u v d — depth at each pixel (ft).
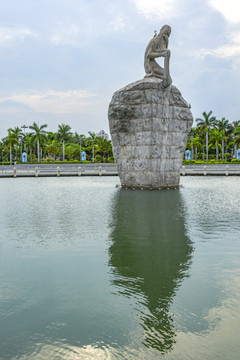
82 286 23.43
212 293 22.08
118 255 30.12
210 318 18.90
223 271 26.00
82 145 362.94
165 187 88.69
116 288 23.04
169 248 32.17
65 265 27.68
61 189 92.07
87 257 29.66
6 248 32.71
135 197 71.41
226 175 148.15
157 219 46.26
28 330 17.93
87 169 185.68
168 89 81.87
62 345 16.60
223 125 264.11
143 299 21.34
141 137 83.76
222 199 67.26
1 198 71.87
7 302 21.08
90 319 18.97
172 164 89.40
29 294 22.20
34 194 79.66
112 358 15.52
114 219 46.57
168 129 85.61
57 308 20.27
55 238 36.29
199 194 76.13
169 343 16.60
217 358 15.38
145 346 16.38
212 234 37.50
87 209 55.67
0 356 15.75
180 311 19.75
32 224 43.73
